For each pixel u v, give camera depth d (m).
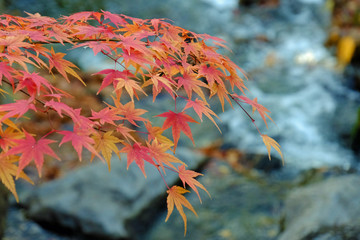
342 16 8.26
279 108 5.53
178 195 1.12
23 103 0.92
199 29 7.89
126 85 1.06
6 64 1.00
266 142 1.20
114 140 1.07
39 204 3.22
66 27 1.18
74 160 4.02
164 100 5.26
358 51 6.68
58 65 1.16
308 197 3.00
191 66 1.20
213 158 4.30
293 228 2.68
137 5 7.82
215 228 3.21
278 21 8.77
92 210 3.11
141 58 1.08
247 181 3.90
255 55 7.21
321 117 5.41
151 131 1.17
